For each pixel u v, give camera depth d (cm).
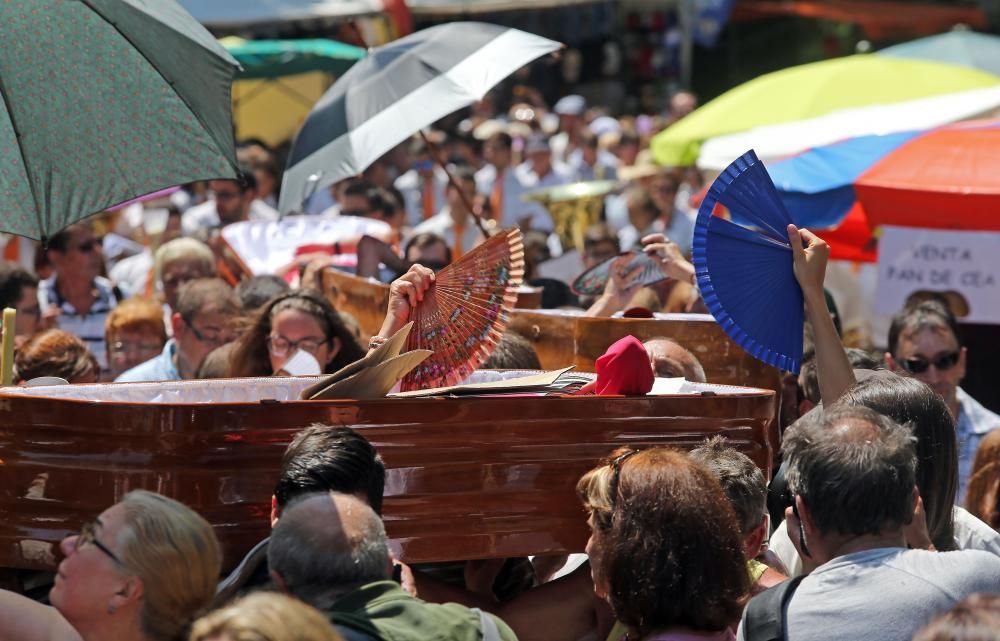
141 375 1230
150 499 564
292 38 3219
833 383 731
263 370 1021
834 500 623
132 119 695
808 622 600
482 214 2102
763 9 4409
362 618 558
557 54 1176
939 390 1157
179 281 1476
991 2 4406
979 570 602
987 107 1723
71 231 1551
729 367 901
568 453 645
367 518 577
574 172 2978
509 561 780
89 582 550
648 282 974
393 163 2956
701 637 596
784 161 1415
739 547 605
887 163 1348
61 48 684
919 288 1518
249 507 597
